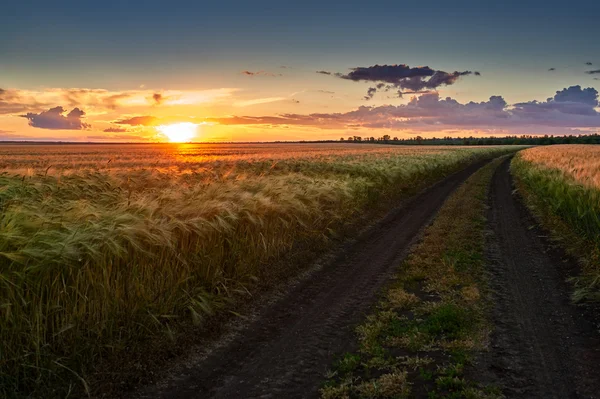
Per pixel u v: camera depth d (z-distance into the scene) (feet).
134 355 14.79
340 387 13.23
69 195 23.73
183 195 23.68
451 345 16.01
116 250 15.44
